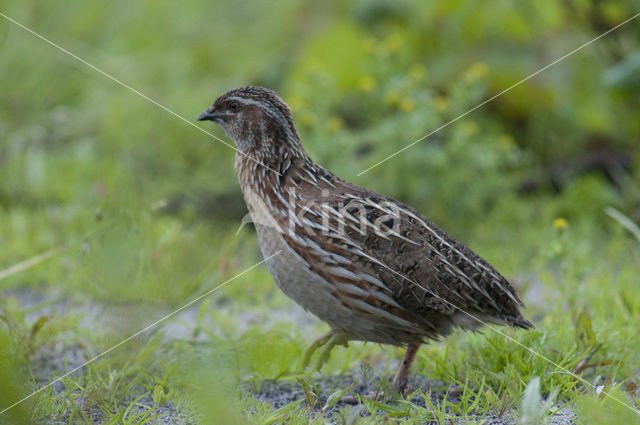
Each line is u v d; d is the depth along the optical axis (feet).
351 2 63.16
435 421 25.05
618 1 50.39
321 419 24.62
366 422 24.04
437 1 57.72
